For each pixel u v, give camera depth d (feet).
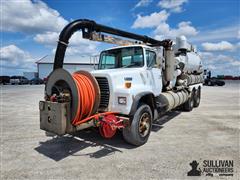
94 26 15.60
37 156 11.71
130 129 12.72
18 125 19.51
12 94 54.70
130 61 16.07
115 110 12.60
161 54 18.31
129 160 11.02
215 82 104.63
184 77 25.88
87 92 11.24
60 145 13.62
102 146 13.37
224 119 21.98
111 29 17.06
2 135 16.06
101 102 13.08
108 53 17.58
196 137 15.23
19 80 126.82
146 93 13.80
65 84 10.98
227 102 37.01
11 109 29.58
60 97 10.12
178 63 24.52
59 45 14.06
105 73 12.90
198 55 34.55
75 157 11.53
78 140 14.67
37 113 26.25
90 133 16.43
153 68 16.63
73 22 14.30
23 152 12.35
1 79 127.03
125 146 13.32
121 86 13.09
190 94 27.22
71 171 9.77
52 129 10.34
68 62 127.34
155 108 15.61
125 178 9.03
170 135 15.80
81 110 10.73
